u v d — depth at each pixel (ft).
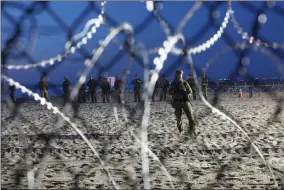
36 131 33.65
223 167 18.89
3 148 24.59
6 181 16.58
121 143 26.89
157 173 17.92
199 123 38.22
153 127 35.40
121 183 16.26
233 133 30.48
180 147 24.70
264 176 16.96
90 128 35.40
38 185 15.97
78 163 20.51
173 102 30.99
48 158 21.90
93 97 77.87
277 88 73.51
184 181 16.43
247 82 79.25
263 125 34.99
